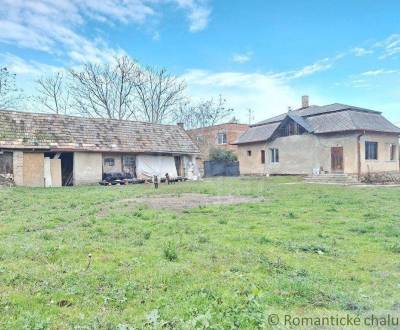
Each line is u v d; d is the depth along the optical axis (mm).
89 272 5602
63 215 10930
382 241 7770
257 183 24812
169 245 6688
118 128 28734
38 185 23328
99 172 26031
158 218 10523
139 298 4715
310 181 26609
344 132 27406
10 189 19422
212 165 39469
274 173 33125
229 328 3732
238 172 38375
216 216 11023
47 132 24516
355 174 26266
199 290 4906
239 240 7867
